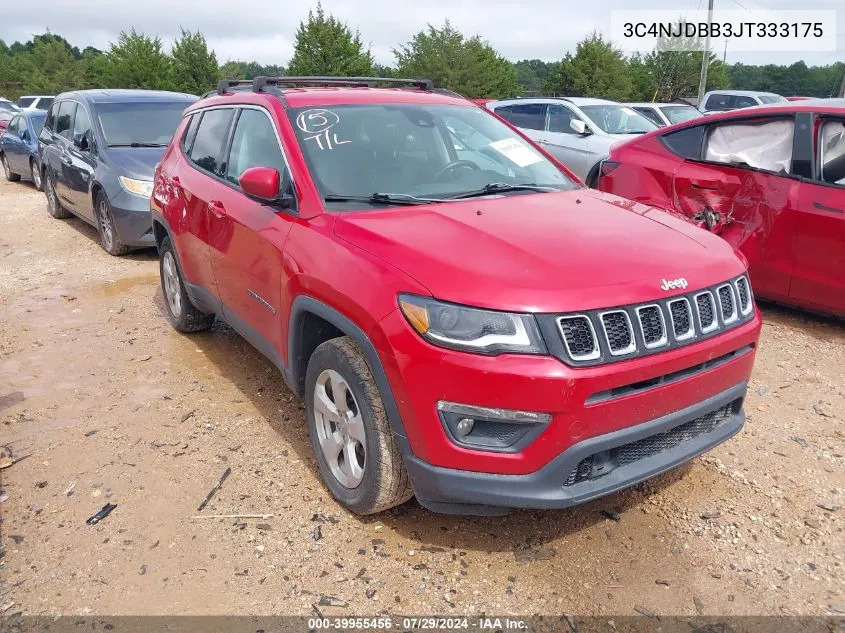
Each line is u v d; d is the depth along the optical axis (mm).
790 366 4871
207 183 4508
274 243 3518
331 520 3201
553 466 2582
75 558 2967
